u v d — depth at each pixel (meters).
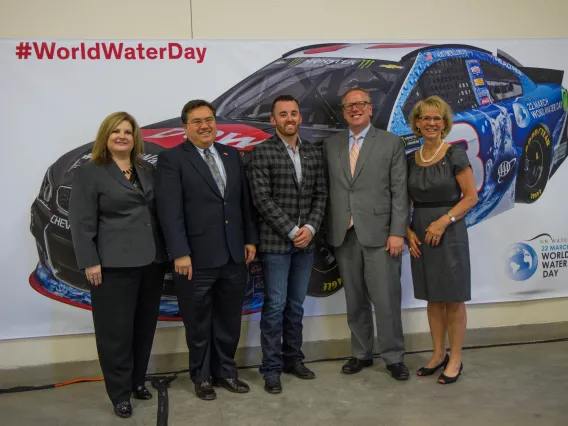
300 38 2.82
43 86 2.61
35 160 2.62
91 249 2.13
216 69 2.73
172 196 2.24
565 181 3.09
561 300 3.12
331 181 2.60
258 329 2.83
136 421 2.18
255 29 2.79
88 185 2.14
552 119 3.04
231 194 2.35
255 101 2.77
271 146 2.44
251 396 2.40
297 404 2.30
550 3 3.04
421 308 2.99
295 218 2.43
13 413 2.31
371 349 2.72
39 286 2.67
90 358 2.74
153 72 2.69
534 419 2.12
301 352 2.65
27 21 2.60
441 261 2.43
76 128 2.64
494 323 3.09
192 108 2.29
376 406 2.27
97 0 2.64
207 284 2.33
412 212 2.75
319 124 2.82
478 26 2.98
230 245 2.32
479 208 2.98
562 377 2.54
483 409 2.22
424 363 2.79
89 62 2.63
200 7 2.73
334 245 2.59
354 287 2.63
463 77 2.93
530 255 3.07
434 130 2.42
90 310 2.72
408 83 2.88
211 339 2.51
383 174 2.53
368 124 2.60
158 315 2.54
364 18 2.87
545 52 3.01
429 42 2.90
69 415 2.27
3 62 2.57
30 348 2.69
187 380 2.64
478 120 2.94
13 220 2.63
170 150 2.31
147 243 2.19
